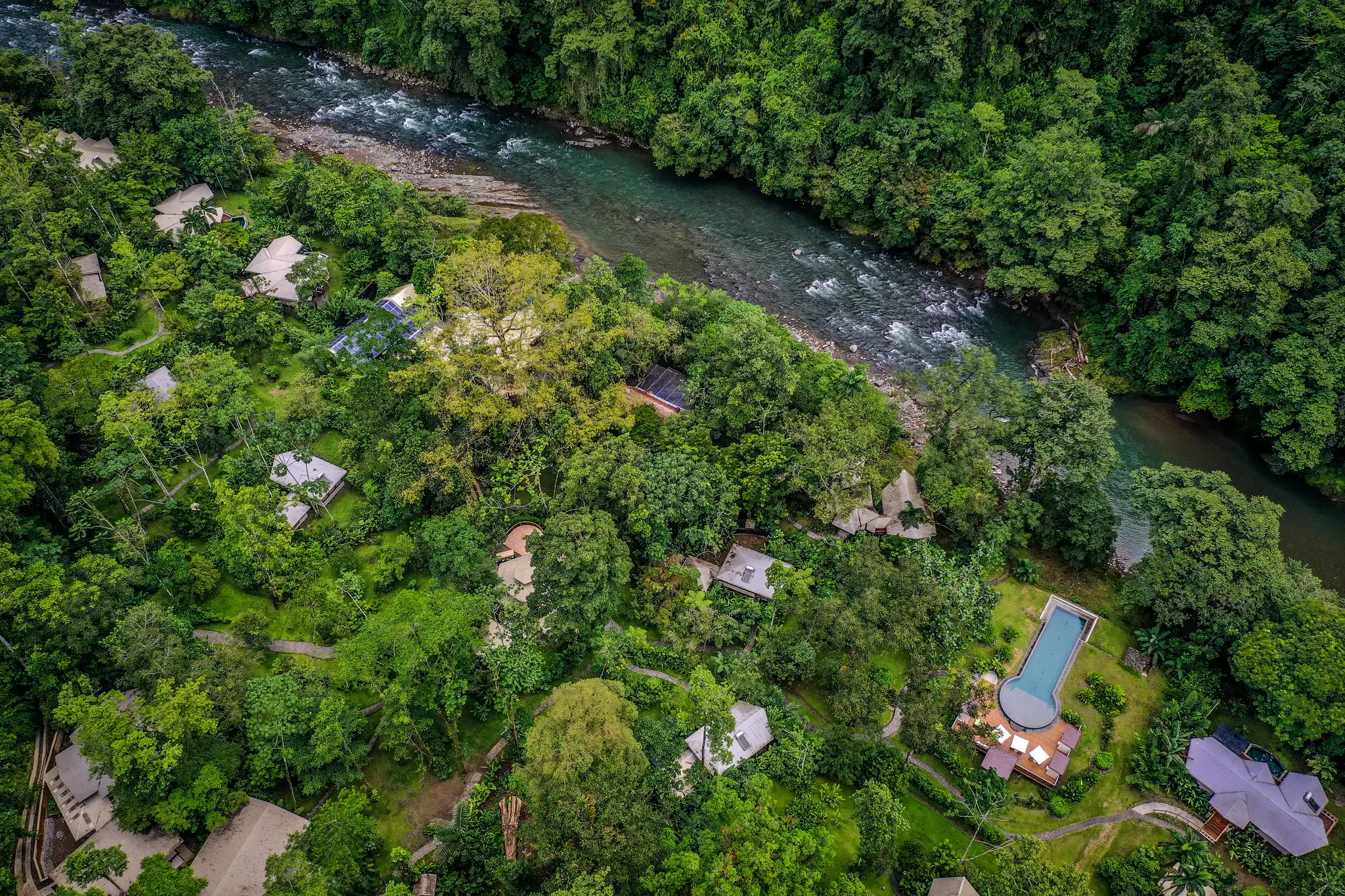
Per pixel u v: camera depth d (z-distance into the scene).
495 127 136.00
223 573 66.62
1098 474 66.50
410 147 129.75
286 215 105.62
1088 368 93.00
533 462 69.31
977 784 54.88
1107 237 90.75
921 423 86.56
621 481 64.88
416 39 142.50
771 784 52.88
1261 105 87.88
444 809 53.41
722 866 42.72
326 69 148.25
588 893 41.44
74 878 43.47
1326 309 77.12
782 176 115.94
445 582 62.94
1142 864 51.12
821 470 66.31
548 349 72.06
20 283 82.56
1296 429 80.50
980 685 61.25
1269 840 52.91
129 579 60.31
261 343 85.19
